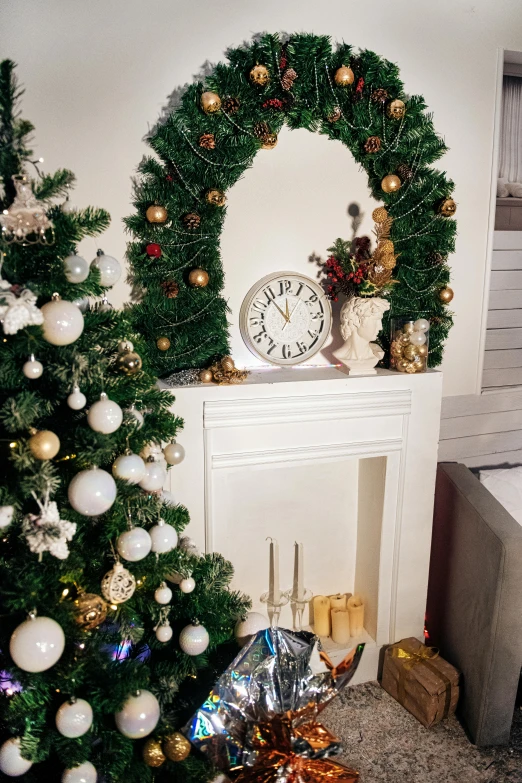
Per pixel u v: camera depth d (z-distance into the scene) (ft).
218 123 5.61
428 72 6.35
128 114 5.49
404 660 6.53
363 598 7.18
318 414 6.03
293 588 6.73
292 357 6.27
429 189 6.38
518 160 7.22
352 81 5.82
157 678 4.90
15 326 3.57
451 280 6.97
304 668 5.08
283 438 6.00
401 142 6.22
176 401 5.60
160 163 5.66
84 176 5.49
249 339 6.08
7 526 3.98
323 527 7.05
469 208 6.84
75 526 3.88
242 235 6.06
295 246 6.26
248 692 4.89
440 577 7.04
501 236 7.25
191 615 5.08
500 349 7.63
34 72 5.17
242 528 6.72
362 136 6.08
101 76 5.35
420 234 6.50
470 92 6.55
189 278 5.74
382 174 6.27
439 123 6.52
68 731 4.04
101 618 4.21
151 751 4.58
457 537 6.61
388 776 5.64
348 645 6.85
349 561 7.28
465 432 7.56
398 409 6.29
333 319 6.55
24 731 4.18
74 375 3.90
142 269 5.68
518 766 5.78
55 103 5.28
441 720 6.31
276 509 6.79
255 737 4.74
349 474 6.98
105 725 4.40
